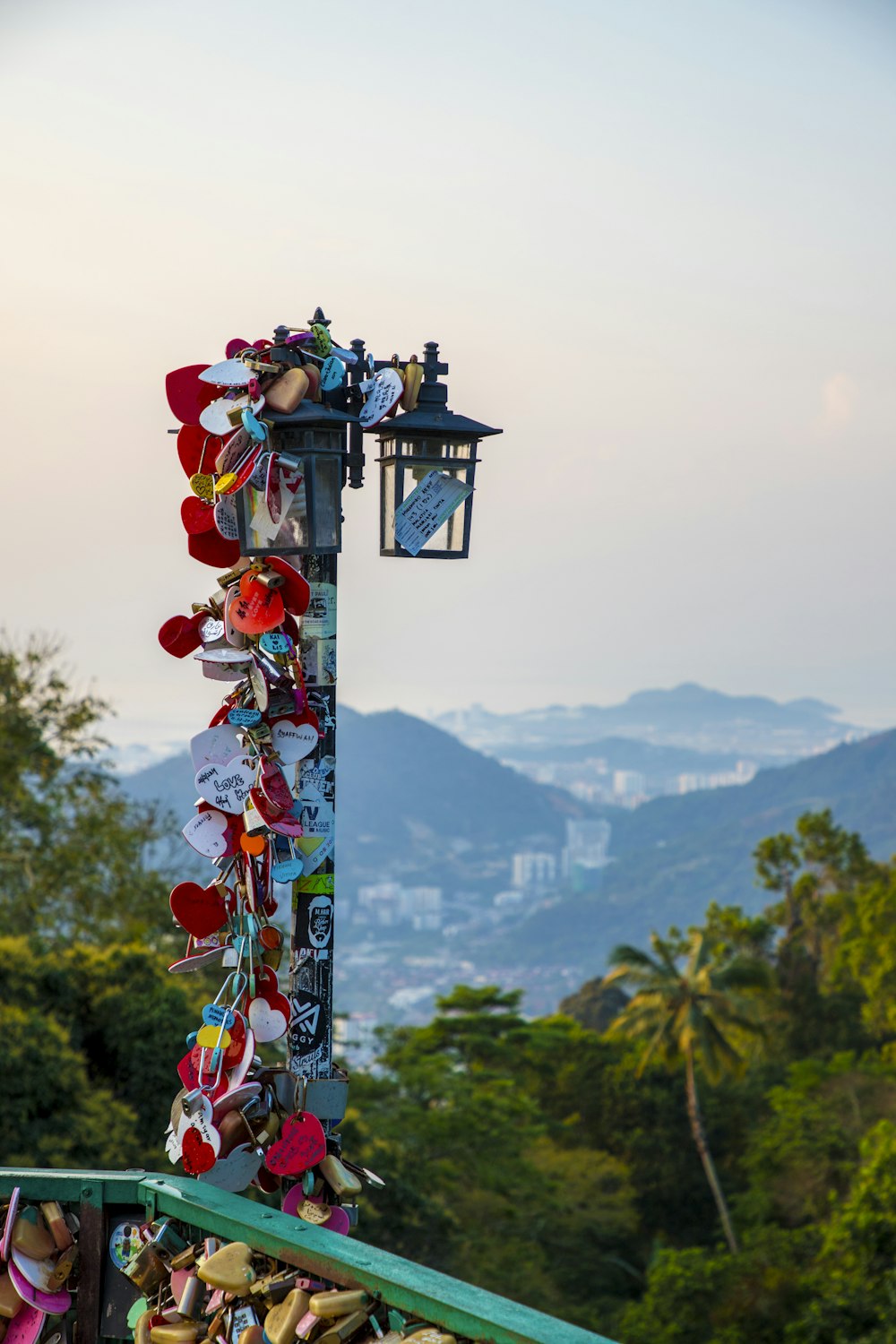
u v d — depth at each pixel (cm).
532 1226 3669
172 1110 325
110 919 2755
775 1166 4256
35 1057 1590
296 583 330
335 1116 329
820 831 6850
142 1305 278
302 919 334
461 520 375
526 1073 5053
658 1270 3516
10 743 2667
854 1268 2972
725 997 4684
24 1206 291
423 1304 226
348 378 350
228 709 344
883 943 5281
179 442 357
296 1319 246
